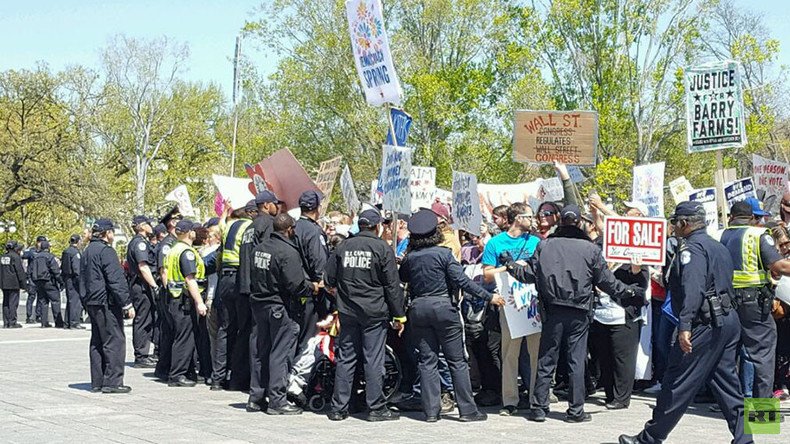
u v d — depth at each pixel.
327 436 8.67
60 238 47.88
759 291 9.03
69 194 44.25
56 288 22.94
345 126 44.81
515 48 41.62
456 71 42.81
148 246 14.20
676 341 7.64
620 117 39.72
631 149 40.78
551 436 8.73
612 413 10.06
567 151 11.57
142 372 13.91
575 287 9.23
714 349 7.52
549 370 9.48
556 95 41.59
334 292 9.76
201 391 11.76
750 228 9.12
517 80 42.56
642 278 9.88
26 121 45.16
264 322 10.00
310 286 9.98
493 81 43.34
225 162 62.56
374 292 9.41
